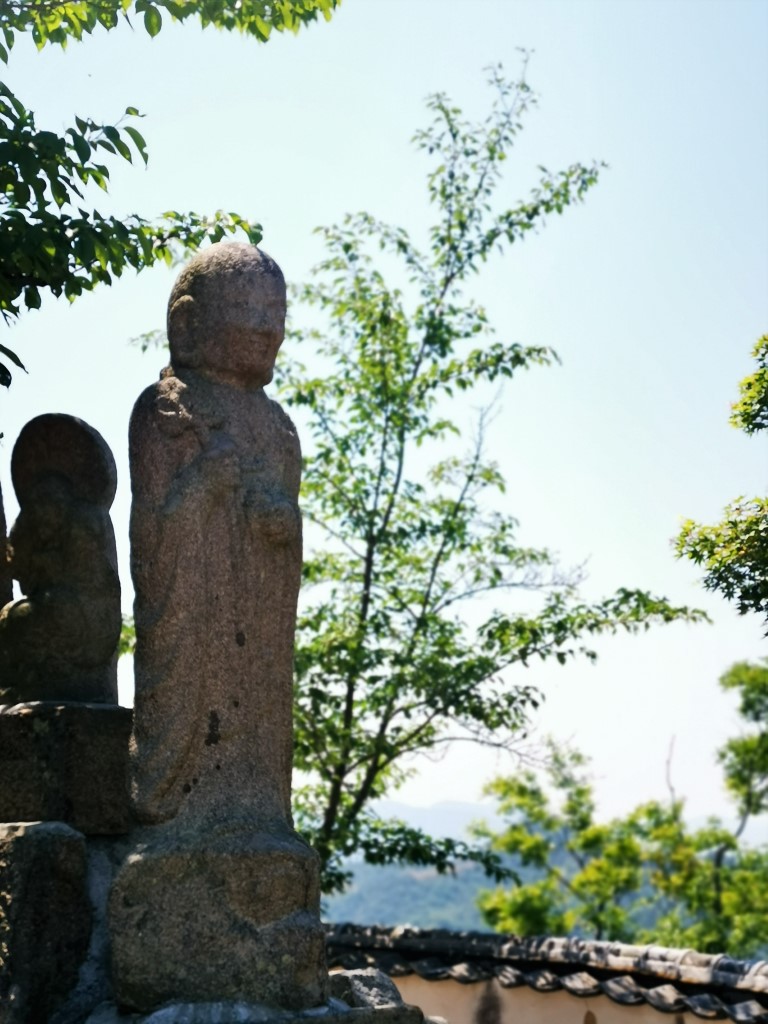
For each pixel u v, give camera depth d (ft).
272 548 26.07
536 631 48.39
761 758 100.48
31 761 26.48
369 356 52.11
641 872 103.55
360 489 52.08
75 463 28.78
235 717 25.44
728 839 101.09
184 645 25.25
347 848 50.88
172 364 26.81
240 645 25.63
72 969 25.38
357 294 52.49
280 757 25.98
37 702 27.04
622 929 97.25
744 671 101.55
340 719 51.34
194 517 25.53
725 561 32.30
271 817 25.44
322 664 49.57
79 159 31.30
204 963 24.09
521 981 39.60
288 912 24.73
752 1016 35.24
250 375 26.61
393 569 52.65
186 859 24.31
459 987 40.81
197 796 25.00
